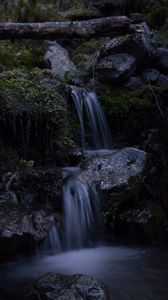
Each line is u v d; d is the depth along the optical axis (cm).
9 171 568
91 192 556
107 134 731
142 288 410
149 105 744
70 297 354
